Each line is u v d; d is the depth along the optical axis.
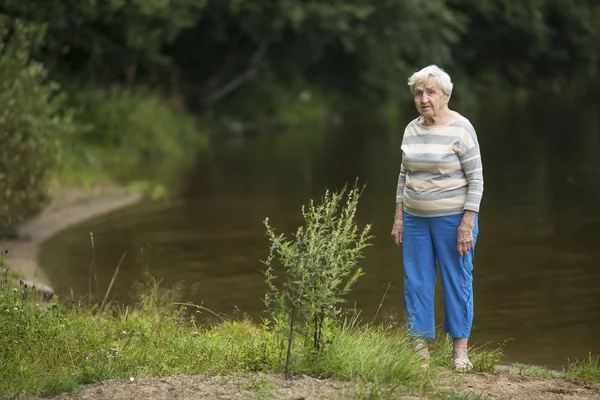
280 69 34.91
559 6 44.12
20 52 12.54
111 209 15.28
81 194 16.34
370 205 15.41
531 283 10.35
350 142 26.11
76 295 9.75
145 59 25.23
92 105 23.47
